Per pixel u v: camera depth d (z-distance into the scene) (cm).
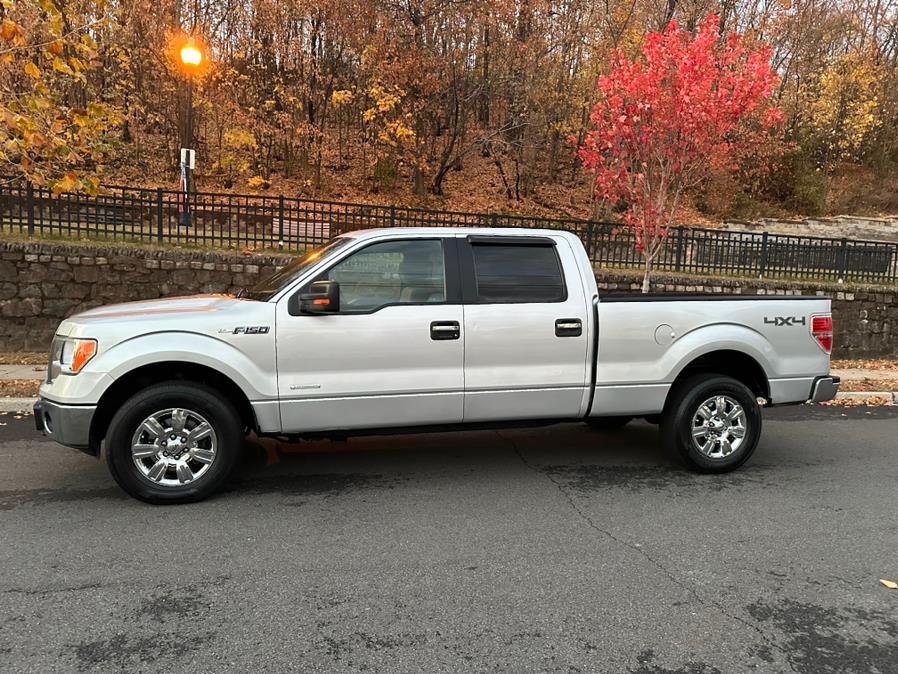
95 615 295
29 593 313
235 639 278
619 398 495
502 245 482
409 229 469
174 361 416
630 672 261
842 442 649
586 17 1989
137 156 2002
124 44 1666
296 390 434
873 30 2770
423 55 1788
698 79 920
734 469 526
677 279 1179
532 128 2041
